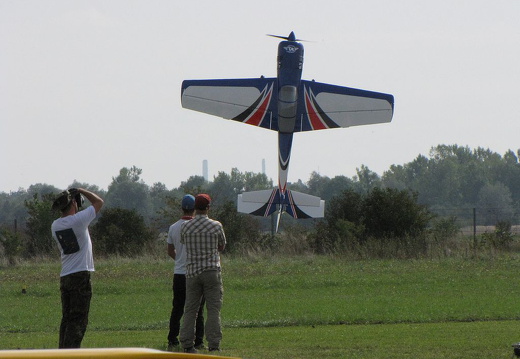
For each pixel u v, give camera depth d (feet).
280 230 517.55
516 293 216.74
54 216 404.36
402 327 151.43
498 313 171.83
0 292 241.76
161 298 222.89
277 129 271.28
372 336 136.77
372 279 260.01
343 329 150.00
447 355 113.80
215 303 122.11
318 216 271.08
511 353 114.93
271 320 165.89
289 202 271.08
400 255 357.20
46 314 188.34
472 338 131.95
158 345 132.26
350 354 115.85
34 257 383.04
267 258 369.91
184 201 130.62
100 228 421.18
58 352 51.98
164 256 378.73
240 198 272.10
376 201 429.38
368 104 272.72
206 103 267.18
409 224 421.18
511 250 403.54
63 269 110.73
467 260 332.60
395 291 227.20
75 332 109.70
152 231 428.97
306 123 273.33
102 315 185.06
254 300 209.05
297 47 271.28
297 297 216.13
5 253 385.91
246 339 136.26
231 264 334.65
